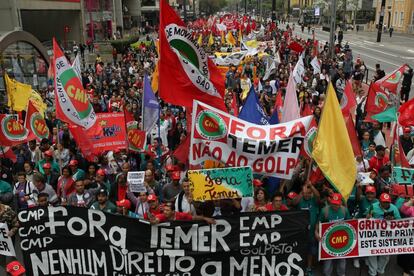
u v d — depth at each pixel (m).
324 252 7.11
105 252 6.59
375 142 11.16
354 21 75.31
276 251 6.64
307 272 7.41
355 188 7.79
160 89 8.56
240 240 6.59
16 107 12.65
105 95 17.05
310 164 7.24
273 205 7.09
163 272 6.64
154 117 9.98
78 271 6.70
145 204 7.55
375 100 11.32
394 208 7.13
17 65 19.28
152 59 27.75
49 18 45.19
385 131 15.73
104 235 6.54
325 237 7.07
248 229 6.58
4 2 31.53
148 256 6.58
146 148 10.23
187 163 8.91
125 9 69.25
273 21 58.31
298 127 7.17
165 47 8.43
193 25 52.62
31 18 42.59
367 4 82.94
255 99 8.77
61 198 8.59
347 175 6.95
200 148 7.43
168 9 8.37
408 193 7.62
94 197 8.03
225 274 6.71
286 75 19.48
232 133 7.27
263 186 8.27
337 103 6.88
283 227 6.58
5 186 8.67
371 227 7.10
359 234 7.12
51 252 6.61
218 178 6.80
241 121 7.35
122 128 10.14
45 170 9.27
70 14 45.41
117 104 14.68
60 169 8.65
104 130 10.02
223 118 7.31
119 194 8.17
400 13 67.38
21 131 10.09
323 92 18.03
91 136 9.89
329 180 6.89
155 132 11.51
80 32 46.31
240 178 6.82
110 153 10.02
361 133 11.84
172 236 6.53
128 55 31.14
